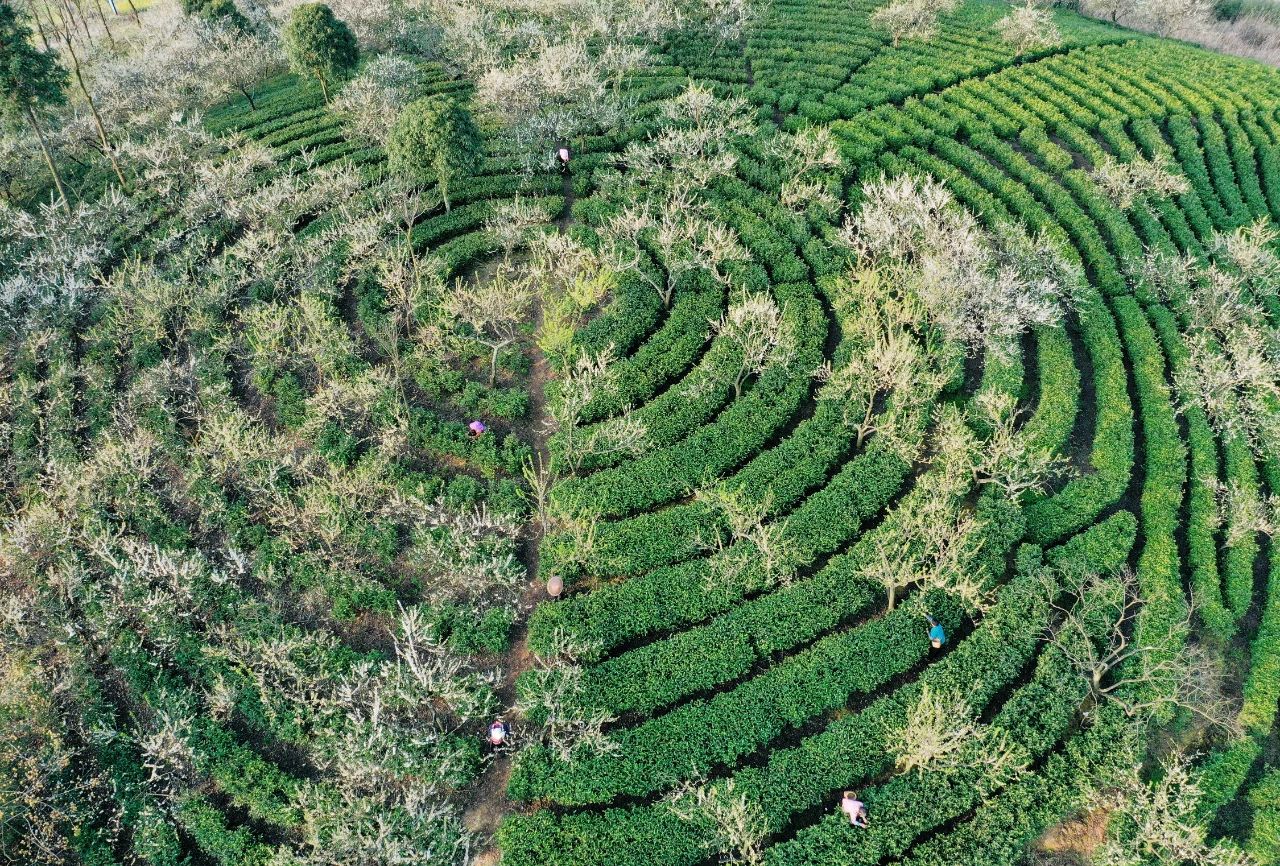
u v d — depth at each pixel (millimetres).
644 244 48438
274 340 41469
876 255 44812
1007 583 34281
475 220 50406
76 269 45531
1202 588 33812
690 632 32469
